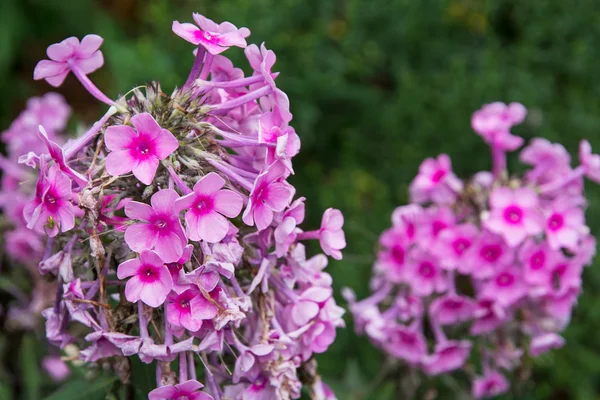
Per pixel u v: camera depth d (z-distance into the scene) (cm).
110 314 42
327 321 45
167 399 42
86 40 44
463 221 61
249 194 42
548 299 60
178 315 41
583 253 59
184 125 42
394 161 94
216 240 40
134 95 43
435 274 60
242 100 43
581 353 80
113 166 40
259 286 44
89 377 48
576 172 60
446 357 61
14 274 66
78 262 43
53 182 40
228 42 43
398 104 94
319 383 48
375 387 69
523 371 65
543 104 95
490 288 59
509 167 91
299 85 93
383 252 63
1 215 68
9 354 66
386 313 62
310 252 85
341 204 90
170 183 40
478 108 91
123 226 41
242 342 45
